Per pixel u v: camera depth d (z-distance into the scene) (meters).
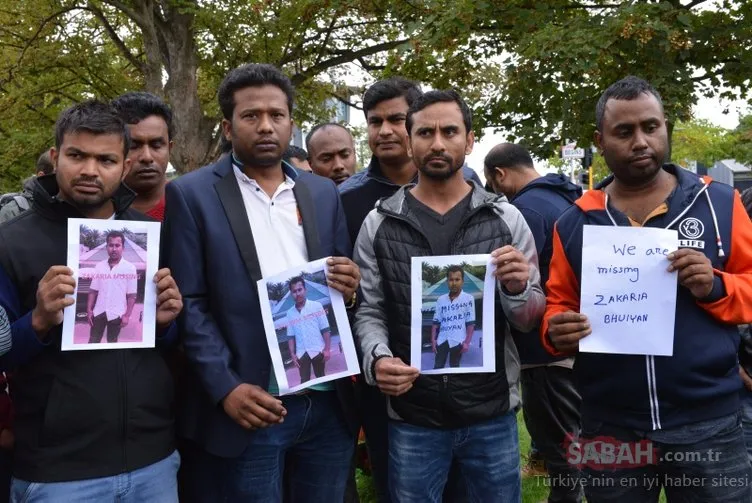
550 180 3.86
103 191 2.37
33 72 16.53
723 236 2.36
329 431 2.77
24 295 2.34
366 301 2.77
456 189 2.75
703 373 2.34
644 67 9.70
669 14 9.52
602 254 2.38
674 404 2.36
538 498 4.45
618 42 9.43
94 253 2.34
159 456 2.44
